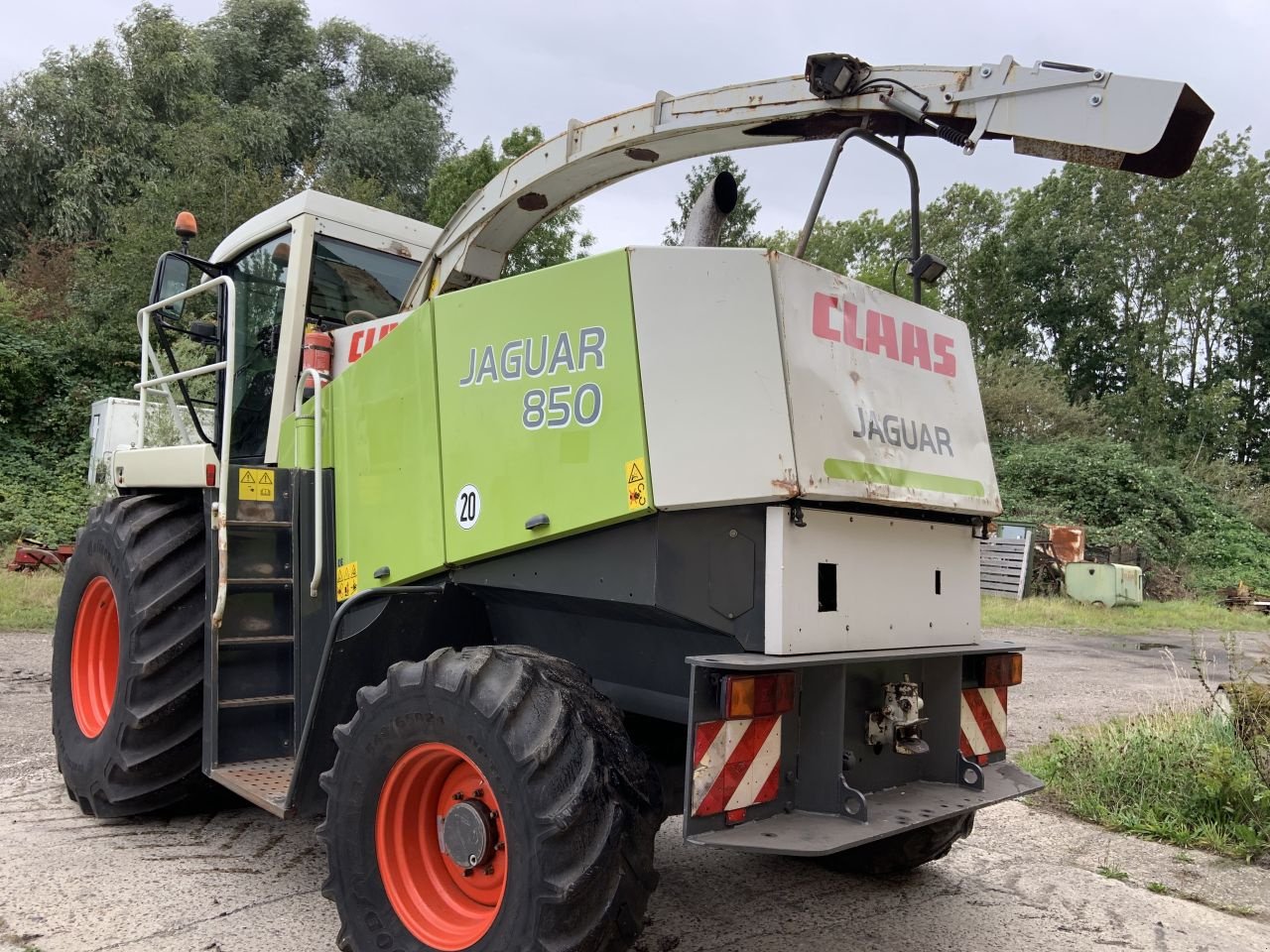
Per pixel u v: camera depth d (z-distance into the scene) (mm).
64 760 4395
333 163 28703
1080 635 14547
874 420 3031
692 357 2686
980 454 3572
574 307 2826
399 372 3418
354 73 34281
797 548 2803
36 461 17109
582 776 2443
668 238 21031
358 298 4836
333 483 3738
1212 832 4473
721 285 2738
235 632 3732
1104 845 4434
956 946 3273
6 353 17734
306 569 3791
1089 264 38438
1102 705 7953
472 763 2605
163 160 25703
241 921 3221
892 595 3164
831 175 3205
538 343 2916
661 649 2914
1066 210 40188
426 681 2732
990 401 30172
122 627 4035
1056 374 34094
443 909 2805
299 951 3004
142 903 3350
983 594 19531
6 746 5387
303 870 3746
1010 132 3102
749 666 2523
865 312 3100
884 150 3418
